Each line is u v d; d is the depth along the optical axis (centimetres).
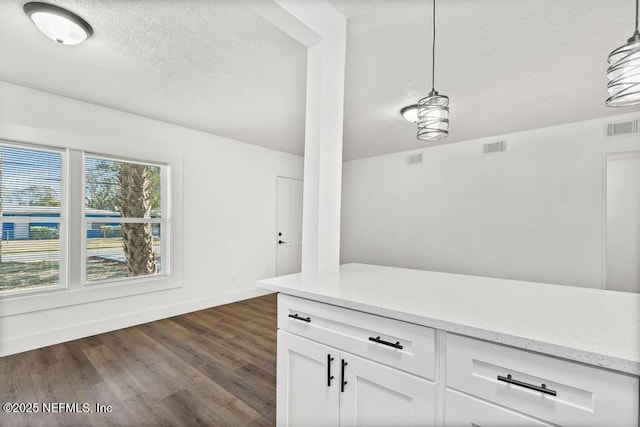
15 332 257
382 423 106
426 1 157
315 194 158
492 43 196
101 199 314
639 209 407
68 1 158
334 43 163
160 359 246
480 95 276
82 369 229
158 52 208
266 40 195
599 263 331
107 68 230
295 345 132
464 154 432
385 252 515
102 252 314
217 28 182
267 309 392
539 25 176
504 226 396
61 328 280
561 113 321
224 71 236
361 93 275
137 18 172
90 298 297
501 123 354
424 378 96
